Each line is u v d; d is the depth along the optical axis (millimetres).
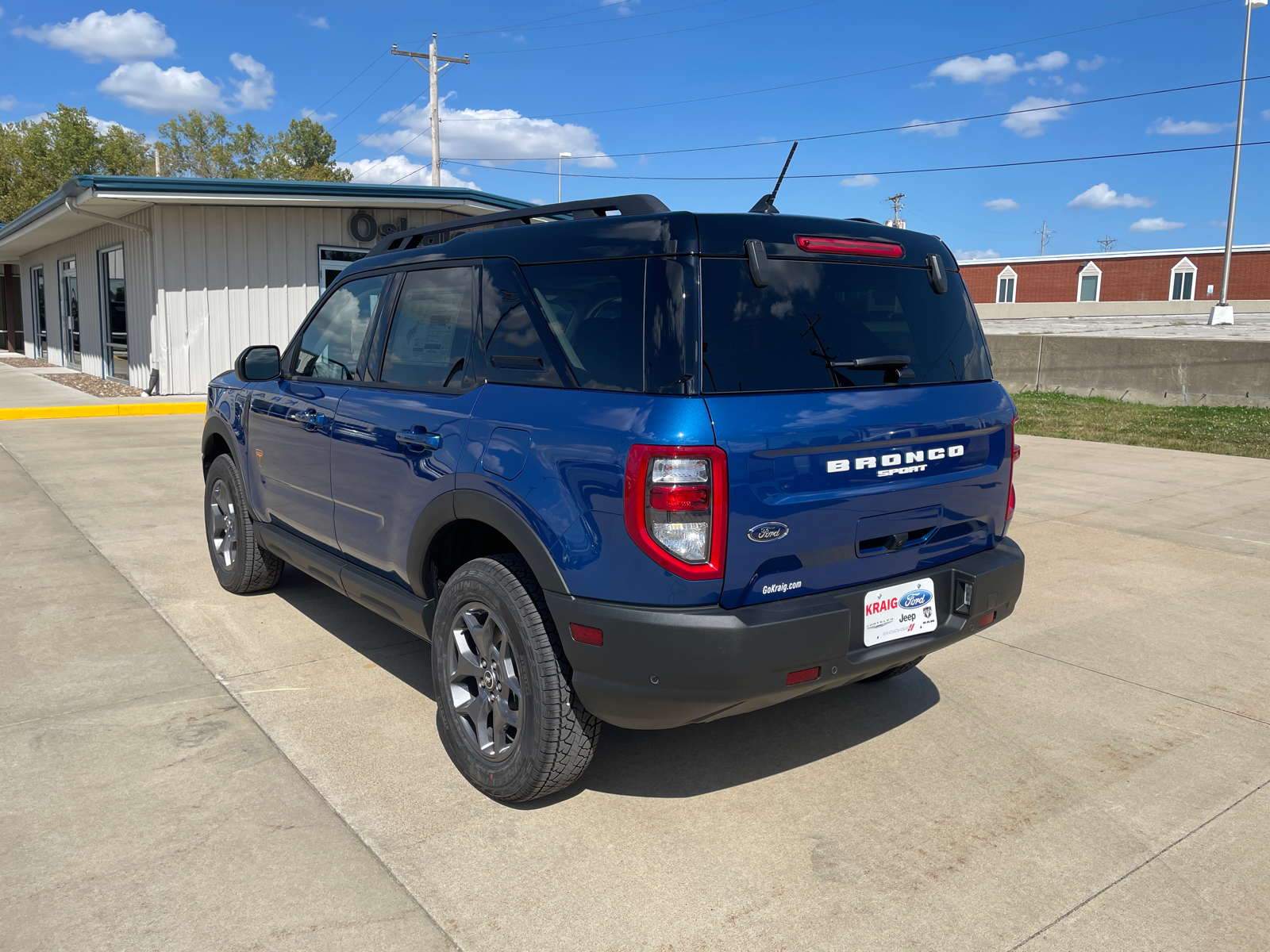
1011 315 44375
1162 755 3438
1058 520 7516
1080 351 18688
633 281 2688
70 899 2443
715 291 2602
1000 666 4336
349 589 3840
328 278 16328
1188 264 41844
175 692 3791
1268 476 9633
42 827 2781
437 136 32969
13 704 3645
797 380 2680
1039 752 3457
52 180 53438
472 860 2682
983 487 3182
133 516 6906
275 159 78125
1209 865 2730
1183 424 14070
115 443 10727
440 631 3166
